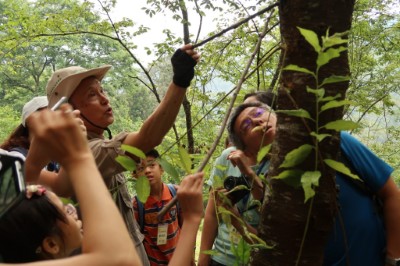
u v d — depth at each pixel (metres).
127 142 2.10
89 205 0.91
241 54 6.08
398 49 7.20
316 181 1.24
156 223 3.29
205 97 5.77
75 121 0.96
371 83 7.20
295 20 1.46
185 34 5.84
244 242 1.49
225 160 2.64
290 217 1.47
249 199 2.14
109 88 22.22
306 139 1.44
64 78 2.34
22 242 1.20
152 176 3.21
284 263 1.50
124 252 0.87
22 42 6.50
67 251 1.27
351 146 1.79
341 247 1.75
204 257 2.46
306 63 1.44
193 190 1.48
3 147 2.69
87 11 6.35
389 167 1.79
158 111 2.02
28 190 1.24
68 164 0.94
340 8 1.44
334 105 1.24
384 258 1.78
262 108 2.20
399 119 8.21
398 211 1.75
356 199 1.76
